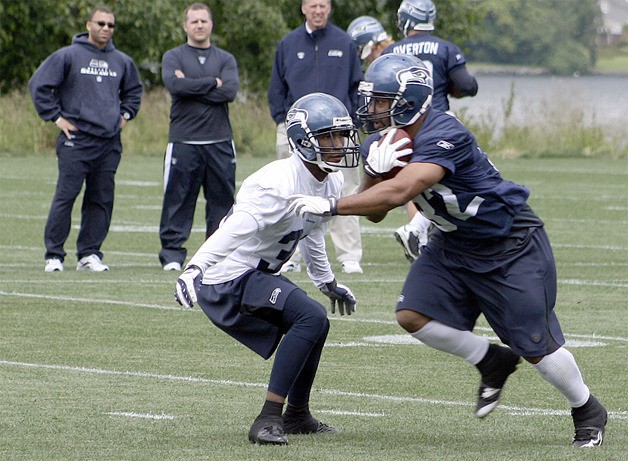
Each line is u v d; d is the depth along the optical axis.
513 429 21.84
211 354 28.53
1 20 111.12
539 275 20.64
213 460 19.38
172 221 42.53
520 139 105.44
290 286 21.03
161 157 100.81
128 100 42.38
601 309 35.19
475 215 20.50
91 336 30.47
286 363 20.66
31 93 40.72
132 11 112.44
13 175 81.31
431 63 39.62
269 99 42.59
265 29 121.25
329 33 41.88
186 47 42.22
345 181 42.22
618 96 183.00
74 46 40.97
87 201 42.03
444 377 26.28
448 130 20.44
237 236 20.64
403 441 20.84
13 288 37.84
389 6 128.75
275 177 20.78
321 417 22.69
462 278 21.00
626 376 26.34
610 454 19.95
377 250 49.25
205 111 42.00
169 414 22.59
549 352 20.66
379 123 20.73
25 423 21.73
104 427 21.53
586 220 59.97
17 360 27.50
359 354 28.69
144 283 39.22
